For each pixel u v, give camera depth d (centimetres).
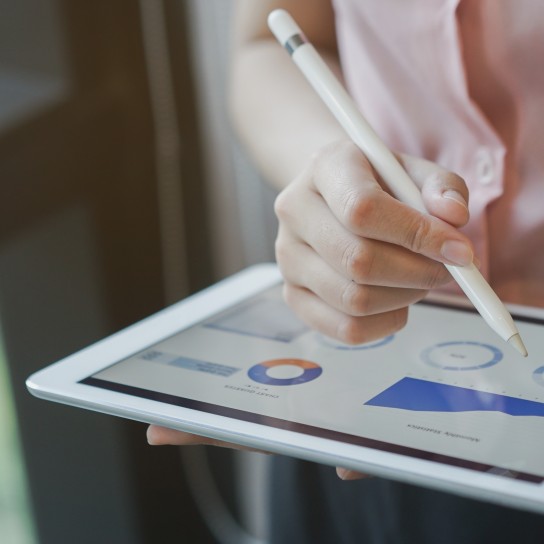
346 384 51
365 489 66
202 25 120
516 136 62
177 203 124
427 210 49
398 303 51
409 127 68
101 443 117
